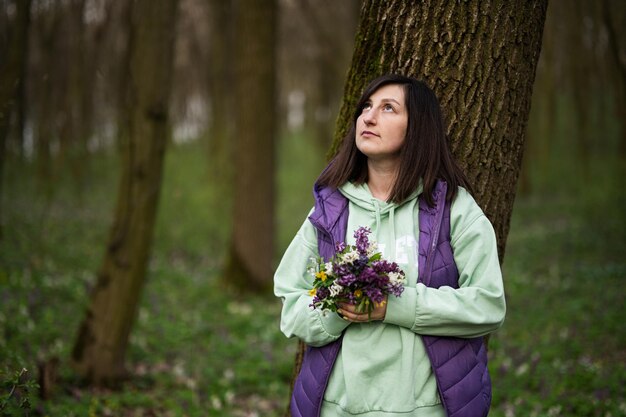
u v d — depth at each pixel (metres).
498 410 3.96
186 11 14.09
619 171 13.42
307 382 1.92
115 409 3.85
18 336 4.50
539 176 17.39
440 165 1.94
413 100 1.91
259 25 8.06
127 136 4.60
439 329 1.76
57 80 6.59
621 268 8.26
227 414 4.11
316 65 18.62
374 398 1.80
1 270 6.09
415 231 1.88
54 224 8.97
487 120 2.22
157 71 4.53
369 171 2.02
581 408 3.77
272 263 8.53
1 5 4.75
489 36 2.18
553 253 10.04
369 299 1.68
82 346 4.50
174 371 4.83
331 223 1.93
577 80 10.28
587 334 5.61
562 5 9.08
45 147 6.40
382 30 2.34
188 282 8.23
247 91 8.22
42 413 3.40
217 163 12.92
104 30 7.42
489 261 1.81
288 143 24.06
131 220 4.57
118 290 4.53
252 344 5.85
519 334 5.89
